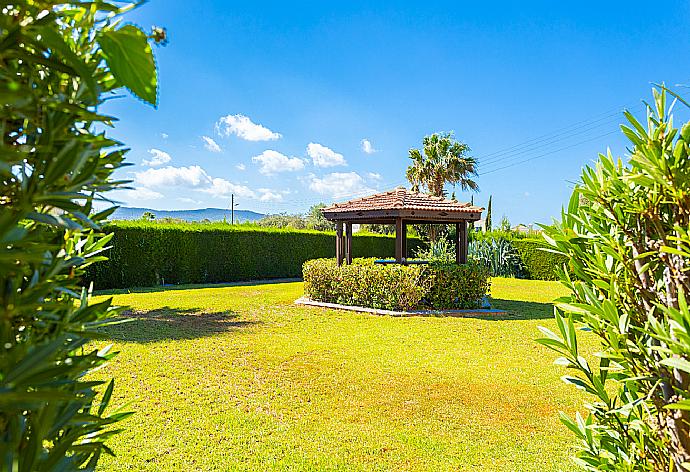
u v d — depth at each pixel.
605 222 1.47
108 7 0.65
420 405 5.05
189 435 4.26
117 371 6.04
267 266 20.61
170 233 17.42
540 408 4.98
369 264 11.98
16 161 0.57
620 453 1.42
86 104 0.77
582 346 7.56
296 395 5.32
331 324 9.52
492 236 21.61
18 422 0.67
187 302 12.53
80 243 1.11
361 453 3.97
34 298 0.72
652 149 1.20
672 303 1.22
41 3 0.62
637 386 1.27
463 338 8.23
